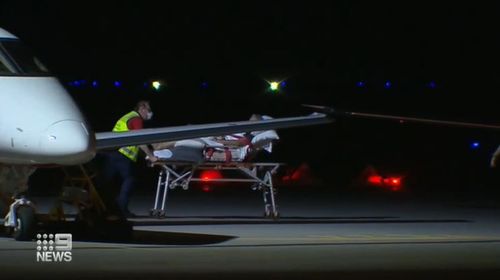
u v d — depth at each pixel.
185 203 70.31
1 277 35.78
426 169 101.31
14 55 47.31
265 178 58.78
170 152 57.00
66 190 48.78
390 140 123.38
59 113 45.41
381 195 78.25
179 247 44.50
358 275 36.53
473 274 36.91
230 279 35.44
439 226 55.00
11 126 45.22
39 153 44.72
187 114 144.50
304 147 117.94
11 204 47.81
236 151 57.25
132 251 43.00
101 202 47.75
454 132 124.56
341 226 54.72
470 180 93.69
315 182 91.56
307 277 36.00
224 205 68.62
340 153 113.62
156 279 35.38
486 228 53.97
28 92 46.00
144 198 74.31
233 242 46.59
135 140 49.81
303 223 56.31
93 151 45.44
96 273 36.72
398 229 53.22
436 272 37.38
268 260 40.44
